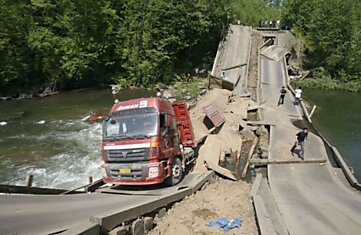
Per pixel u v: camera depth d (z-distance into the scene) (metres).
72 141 24.45
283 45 55.97
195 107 28.78
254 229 10.25
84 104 37.44
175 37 50.22
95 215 8.70
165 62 50.16
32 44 43.19
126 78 50.56
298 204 12.80
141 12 50.81
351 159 22.50
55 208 10.05
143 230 9.66
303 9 61.75
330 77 53.25
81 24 47.19
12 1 42.94
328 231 10.17
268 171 17.66
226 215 11.38
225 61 45.72
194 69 54.66
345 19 53.91
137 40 50.25
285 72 42.09
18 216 9.03
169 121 14.02
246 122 26.42
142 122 13.23
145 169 12.69
